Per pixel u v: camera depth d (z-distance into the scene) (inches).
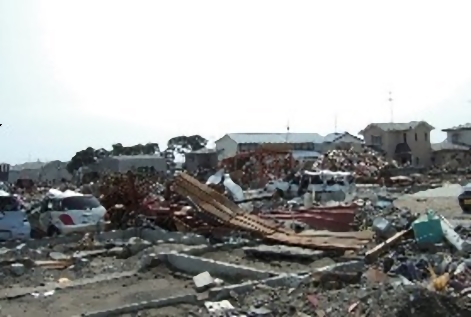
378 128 3179.1
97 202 827.4
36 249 668.7
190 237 716.7
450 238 580.4
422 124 3120.1
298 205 1122.0
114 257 639.1
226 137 3063.5
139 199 864.9
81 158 3169.3
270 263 576.1
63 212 785.6
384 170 2073.1
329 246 608.1
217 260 592.4
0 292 471.8
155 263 564.1
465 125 3316.9
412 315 341.4
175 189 861.2
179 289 470.3
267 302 396.8
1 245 699.4
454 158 3002.0
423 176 2265.0
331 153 2237.9
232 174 1721.2
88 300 441.4
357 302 372.2
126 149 3425.2
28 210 880.9
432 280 430.9
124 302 430.0
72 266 586.2
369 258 541.6
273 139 3034.0
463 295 379.2
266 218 846.5
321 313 363.9
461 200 1066.7
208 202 815.7
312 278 457.7
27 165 3238.2
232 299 414.3
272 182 1455.5
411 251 563.5
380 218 757.3
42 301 442.0
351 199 1218.6
